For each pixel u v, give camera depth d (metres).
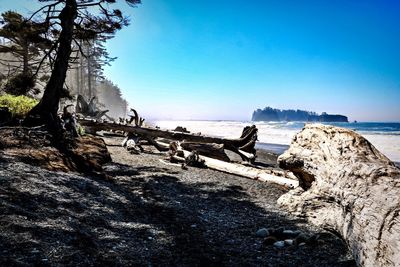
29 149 8.29
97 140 12.90
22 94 15.62
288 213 7.22
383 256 3.45
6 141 8.46
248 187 9.77
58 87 12.12
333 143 6.59
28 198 5.02
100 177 8.25
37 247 3.67
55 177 6.57
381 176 4.52
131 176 9.42
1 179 5.47
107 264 3.74
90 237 4.38
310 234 5.80
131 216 5.82
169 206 6.91
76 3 12.93
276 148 30.73
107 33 15.16
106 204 6.06
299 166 7.36
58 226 4.39
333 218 5.87
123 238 4.68
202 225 5.94
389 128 69.25
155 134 18.02
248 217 6.80
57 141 10.13
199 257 4.42
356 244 4.32
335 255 4.79
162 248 4.59
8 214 4.23
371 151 5.95
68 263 3.52
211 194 8.54
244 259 4.51
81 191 6.33
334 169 6.04
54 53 14.16
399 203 3.63
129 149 15.57
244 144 17.66
